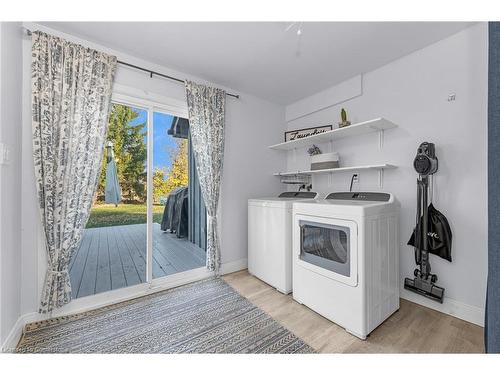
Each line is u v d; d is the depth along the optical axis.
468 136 1.72
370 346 1.43
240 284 2.37
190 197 3.07
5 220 1.32
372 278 1.58
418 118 1.99
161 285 2.24
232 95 2.71
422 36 1.81
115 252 2.92
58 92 1.65
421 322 1.69
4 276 1.31
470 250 1.71
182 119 2.86
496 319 0.81
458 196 1.77
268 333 1.56
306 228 1.96
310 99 2.96
